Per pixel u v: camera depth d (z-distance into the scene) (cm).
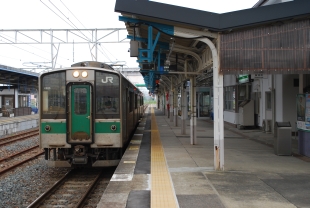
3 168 1020
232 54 744
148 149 1111
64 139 884
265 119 1602
